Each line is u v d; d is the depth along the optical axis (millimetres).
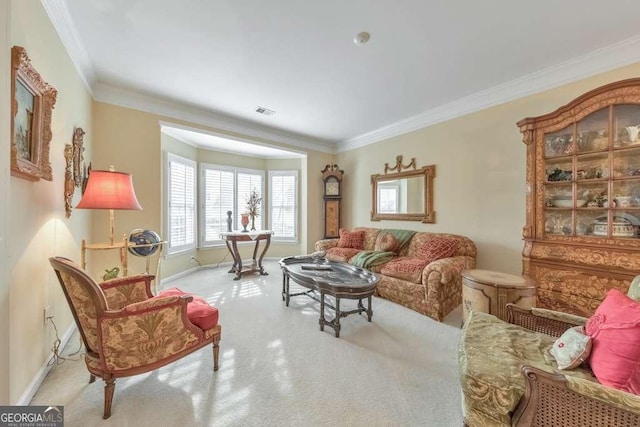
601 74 2488
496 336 1486
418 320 2770
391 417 1442
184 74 2875
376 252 3939
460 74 2871
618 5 1872
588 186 2336
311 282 2660
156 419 1422
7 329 1100
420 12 1946
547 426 985
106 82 3055
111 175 2090
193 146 5145
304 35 2221
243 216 5074
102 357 1435
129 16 2010
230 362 1969
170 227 4488
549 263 2424
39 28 1678
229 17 2012
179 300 1661
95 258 3062
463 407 1219
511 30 2148
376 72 2820
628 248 2051
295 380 1760
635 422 841
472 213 3482
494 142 3252
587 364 1176
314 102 3619
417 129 4160
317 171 5598
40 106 1621
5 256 1091
